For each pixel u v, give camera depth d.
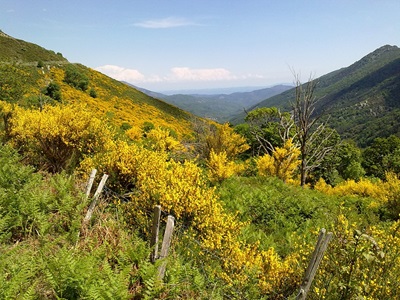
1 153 7.34
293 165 17.83
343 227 5.11
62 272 3.19
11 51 69.81
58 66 72.12
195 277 4.34
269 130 32.25
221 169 12.52
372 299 4.35
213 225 6.32
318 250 3.87
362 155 47.62
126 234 5.12
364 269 4.55
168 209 6.01
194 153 18.95
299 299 3.91
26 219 4.61
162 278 3.93
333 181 35.47
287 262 5.55
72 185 6.01
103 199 6.13
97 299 3.01
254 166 20.81
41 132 7.57
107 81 79.19
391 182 16.17
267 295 5.12
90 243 4.46
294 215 10.88
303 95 16.78
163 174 7.07
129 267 3.48
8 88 20.08
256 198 11.37
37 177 6.27
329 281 4.62
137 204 6.15
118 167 7.07
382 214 14.08
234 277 5.08
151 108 72.56
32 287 2.83
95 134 8.29
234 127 37.03
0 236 3.98
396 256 4.59
